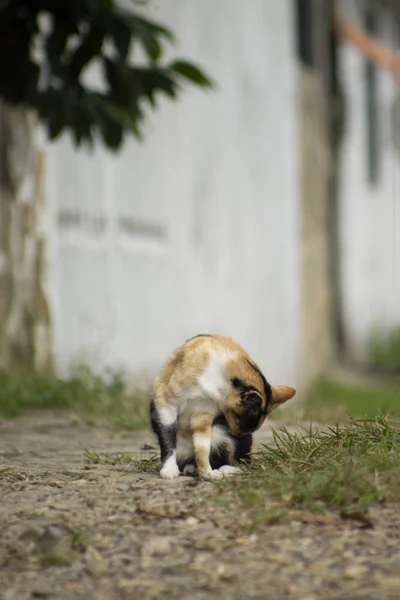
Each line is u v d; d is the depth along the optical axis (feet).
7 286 45.09
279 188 70.28
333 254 86.53
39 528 18.47
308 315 76.23
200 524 18.94
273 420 35.50
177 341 58.34
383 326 98.89
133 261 54.34
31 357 46.11
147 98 38.65
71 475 23.56
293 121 72.90
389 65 84.38
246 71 65.87
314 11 78.48
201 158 61.00
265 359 67.67
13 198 45.73
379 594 15.51
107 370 44.62
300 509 19.35
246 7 65.67
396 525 18.66
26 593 16.06
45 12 37.45
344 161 88.48
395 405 56.75
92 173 51.34
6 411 37.06
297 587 15.90
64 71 37.45
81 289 50.03
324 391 67.56
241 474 22.29
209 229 61.57
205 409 23.06
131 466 25.12
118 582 16.40
